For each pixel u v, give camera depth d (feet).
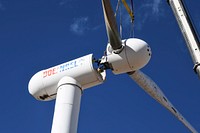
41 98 39.52
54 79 38.58
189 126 44.45
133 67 38.55
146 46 38.70
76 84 37.37
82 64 38.01
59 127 33.96
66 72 38.22
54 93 38.86
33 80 39.58
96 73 37.88
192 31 36.55
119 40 37.81
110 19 36.83
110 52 38.68
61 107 35.37
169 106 43.68
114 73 39.29
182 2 39.29
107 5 36.70
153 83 43.16
